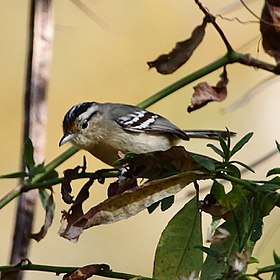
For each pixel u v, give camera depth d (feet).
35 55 30.40
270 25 29.96
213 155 52.31
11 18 56.70
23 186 25.99
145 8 57.16
